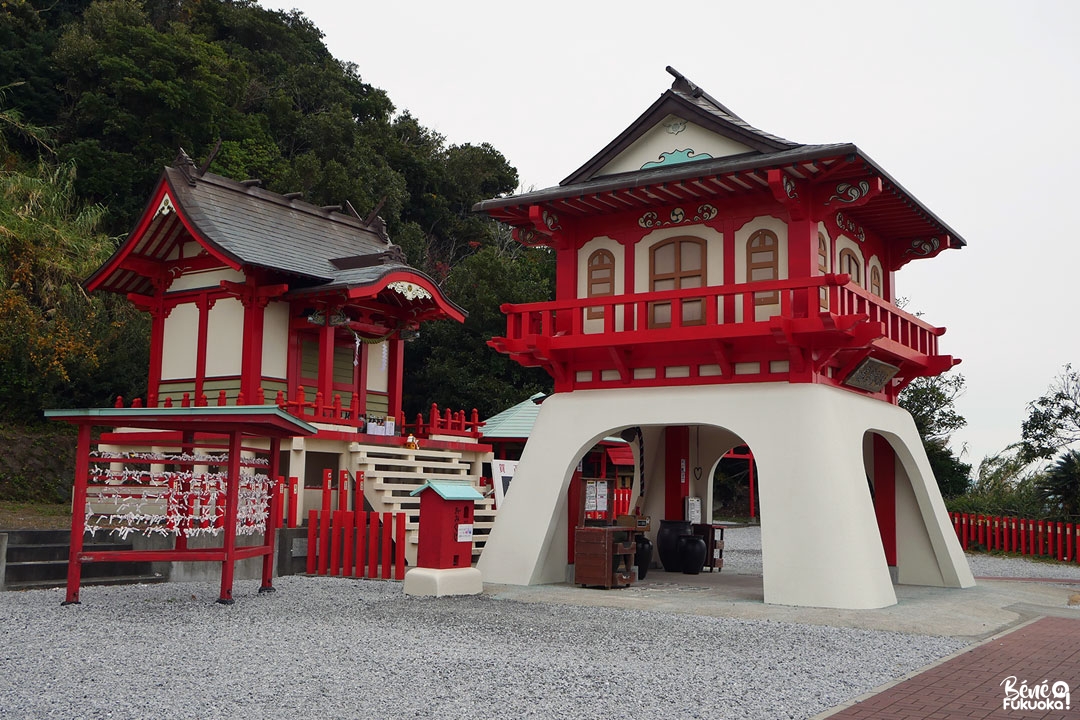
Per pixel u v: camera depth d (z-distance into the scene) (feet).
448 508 47.16
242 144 134.21
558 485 53.16
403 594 46.68
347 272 69.56
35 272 89.04
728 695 26.07
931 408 119.24
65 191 101.71
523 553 52.85
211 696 24.32
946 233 59.62
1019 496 100.32
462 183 179.83
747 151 50.93
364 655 30.30
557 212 55.88
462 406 129.18
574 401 54.60
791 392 47.85
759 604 45.14
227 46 158.20
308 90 163.22
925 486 56.90
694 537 63.21
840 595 43.91
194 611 39.55
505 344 55.31
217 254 64.03
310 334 71.36
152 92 119.55
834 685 27.76
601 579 50.52
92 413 41.47
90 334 88.22
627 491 101.24
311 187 135.23
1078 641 36.86
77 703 23.40
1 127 106.42
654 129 53.88
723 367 50.08
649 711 24.04
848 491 45.78
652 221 54.80
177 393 70.13
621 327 54.70
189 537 53.21
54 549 49.88
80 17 139.85
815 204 49.52
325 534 55.62
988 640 37.06
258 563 54.13
